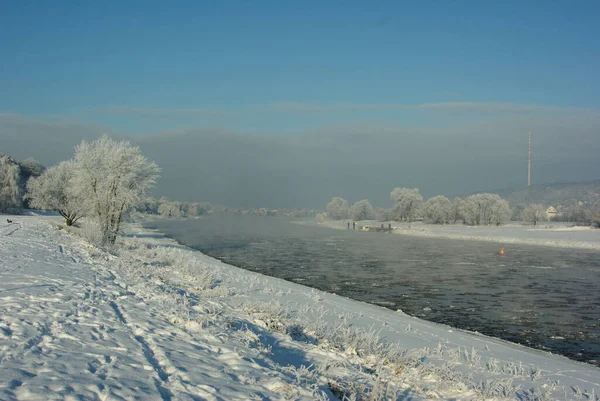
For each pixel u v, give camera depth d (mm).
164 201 193750
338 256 50969
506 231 97750
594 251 59188
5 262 16547
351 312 19969
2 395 5203
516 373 12336
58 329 8367
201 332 9867
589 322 22547
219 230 104125
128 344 8062
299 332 13109
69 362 6688
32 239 28156
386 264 44250
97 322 9312
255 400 6402
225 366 7785
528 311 24844
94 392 5727
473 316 23562
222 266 35344
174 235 83750
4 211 78250
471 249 61312
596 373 13750
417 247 63969
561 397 10680
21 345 7133
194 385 6562
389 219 149375
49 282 13312
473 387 10453
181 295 15633
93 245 29547
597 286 32844
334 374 9219
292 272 38438
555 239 74688
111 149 34531
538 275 38062
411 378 10359
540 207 125438
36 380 5805
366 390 8562
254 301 18828
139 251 33188
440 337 16922
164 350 8016
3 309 9375
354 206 158750
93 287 13562
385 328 17328
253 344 9992
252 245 64562
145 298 13469
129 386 6098
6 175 79312
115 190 34219
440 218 129625
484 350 15430
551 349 18047
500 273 39000
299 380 7785
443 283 33625
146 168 35781
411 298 28016
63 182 53531
